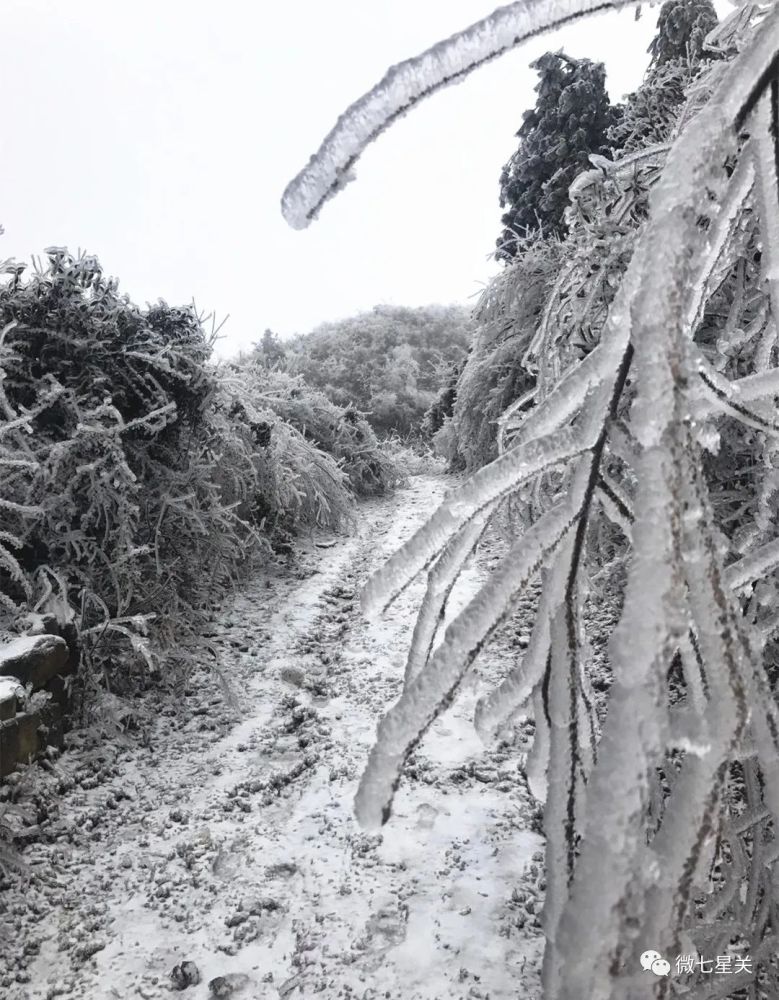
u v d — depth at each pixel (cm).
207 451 508
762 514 153
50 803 292
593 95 1205
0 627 325
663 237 66
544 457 77
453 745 358
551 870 75
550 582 79
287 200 93
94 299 434
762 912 134
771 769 69
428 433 1842
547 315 265
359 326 2692
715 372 78
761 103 74
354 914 247
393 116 85
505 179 1347
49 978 221
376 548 787
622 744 57
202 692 416
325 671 462
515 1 80
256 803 316
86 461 387
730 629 62
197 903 254
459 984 215
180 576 469
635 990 55
